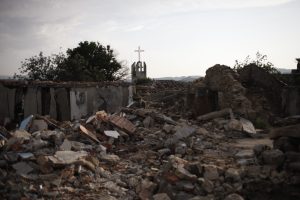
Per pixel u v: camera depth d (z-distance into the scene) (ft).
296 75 61.26
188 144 37.24
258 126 51.13
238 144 39.40
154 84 119.65
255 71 63.16
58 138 34.50
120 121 43.50
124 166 31.35
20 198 22.88
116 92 66.74
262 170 25.59
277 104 60.34
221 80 57.41
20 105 51.06
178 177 24.35
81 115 58.39
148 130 44.45
